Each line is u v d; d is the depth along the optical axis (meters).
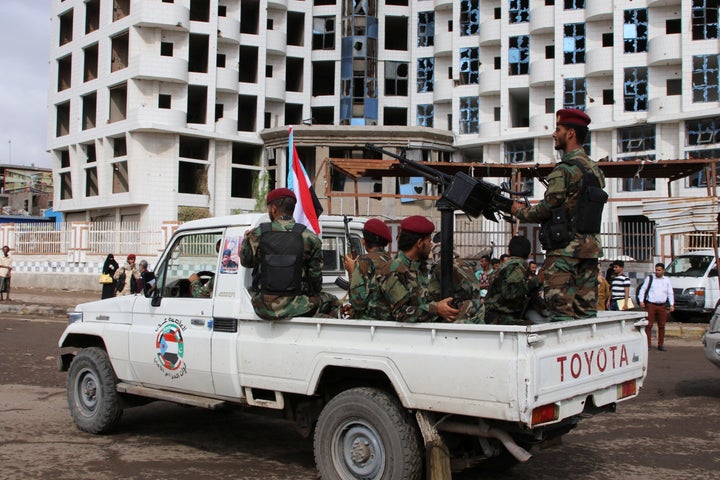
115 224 26.11
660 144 36.72
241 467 5.66
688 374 10.28
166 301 5.97
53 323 16.75
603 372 4.71
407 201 38.72
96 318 6.70
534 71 41.41
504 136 42.25
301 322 4.96
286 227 5.20
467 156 45.62
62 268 27.33
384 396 4.60
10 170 80.50
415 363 4.37
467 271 5.27
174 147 41.22
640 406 8.02
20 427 6.86
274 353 5.09
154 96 41.00
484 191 4.90
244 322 5.37
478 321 5.10
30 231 29.03
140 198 40.62
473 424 4.34
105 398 6.46
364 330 4.67
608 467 5.68
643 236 18.98
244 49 44.59
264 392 5.34
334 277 6.73
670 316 18.91
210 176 42.31
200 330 5.66
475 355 4.12
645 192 35.75
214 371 5.48
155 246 24.89
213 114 42.06
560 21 40.62
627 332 5.21
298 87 47.41
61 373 9.84
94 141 43.88
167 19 40.06
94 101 45.19
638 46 38.03
